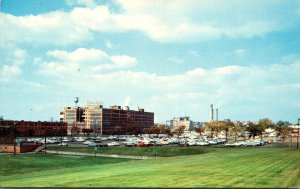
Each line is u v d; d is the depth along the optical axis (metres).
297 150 76.25
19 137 184.88
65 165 68.81
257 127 155.75
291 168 37.19
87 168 51.25
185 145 113.94
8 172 59.03
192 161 51.19
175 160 56.19
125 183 27.77
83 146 115.88
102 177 33.28
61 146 115.88
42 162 73.69
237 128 169.12
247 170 35.62
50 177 38.94
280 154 61.44
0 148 103.56
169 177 30.92
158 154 88.50
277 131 199.12
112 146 114.12
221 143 129.50
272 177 29.72
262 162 45.19
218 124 183.12
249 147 99.38
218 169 37.19
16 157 85.00
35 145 105.25
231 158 54.09
